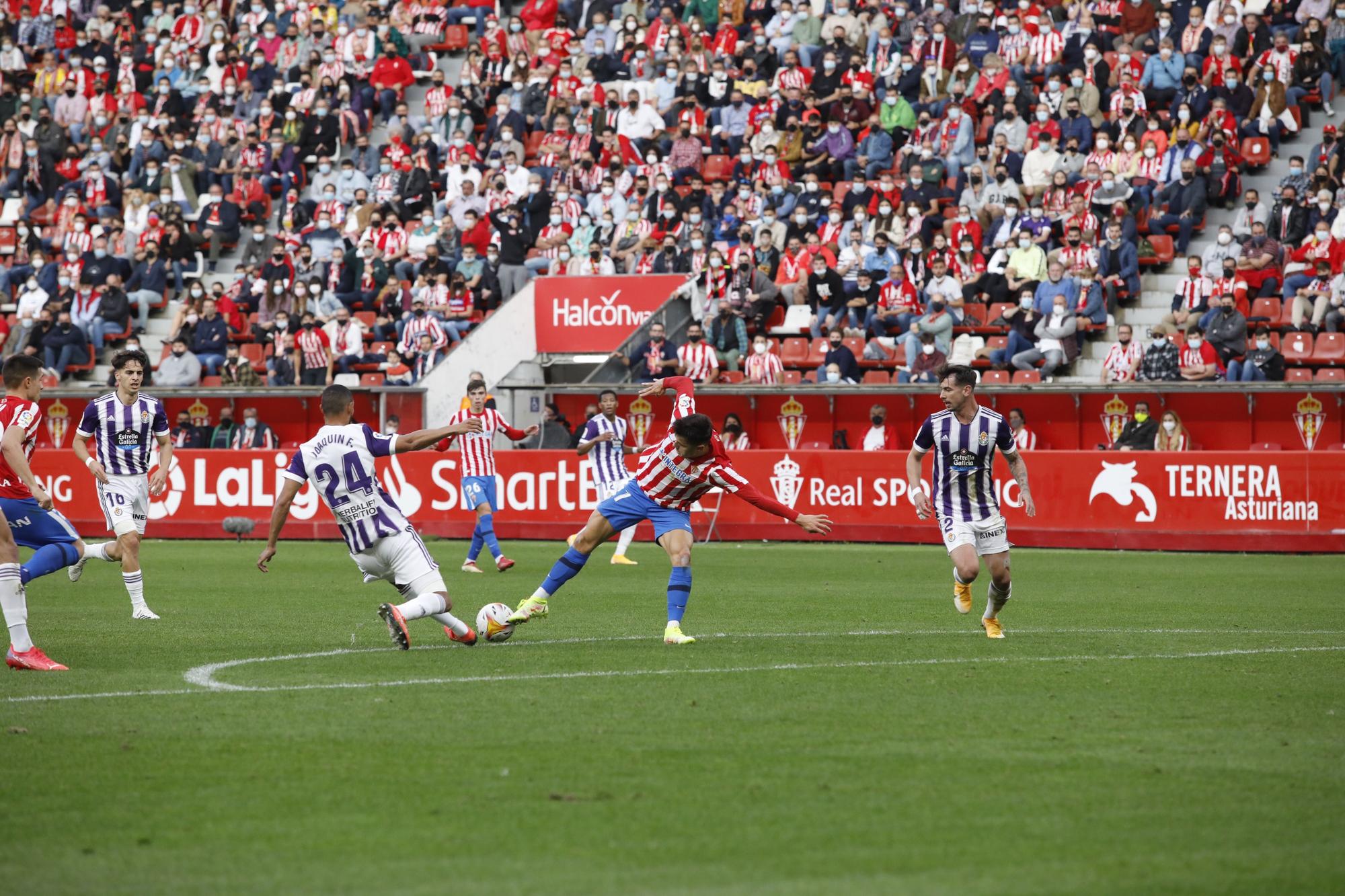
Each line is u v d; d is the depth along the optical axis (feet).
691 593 134.00
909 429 222.28
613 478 170.30
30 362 100.48
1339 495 180.55
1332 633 104.58
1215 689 78.84
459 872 46.19
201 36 321.93
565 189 262.88
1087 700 75.25
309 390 230.68
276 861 47.34
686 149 265.95
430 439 89.56
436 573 92.48
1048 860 47.52
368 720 69.56
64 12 337.31
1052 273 227.20
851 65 270.87
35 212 295.48
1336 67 261.85
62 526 102.47
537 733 66.54
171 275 278.46
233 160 292.20
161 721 69.46
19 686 79.66
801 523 95.14
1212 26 264.31
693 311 234.58
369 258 262.88
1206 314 217.15
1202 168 241.55
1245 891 44.65
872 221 246.47
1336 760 61.26
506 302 239.30
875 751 62.75
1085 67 256.32
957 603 102.01
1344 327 220.02
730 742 64.59
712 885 45.01
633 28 298.97
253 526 207.82
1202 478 185.68
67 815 52.75
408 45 311.68
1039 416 220.43
